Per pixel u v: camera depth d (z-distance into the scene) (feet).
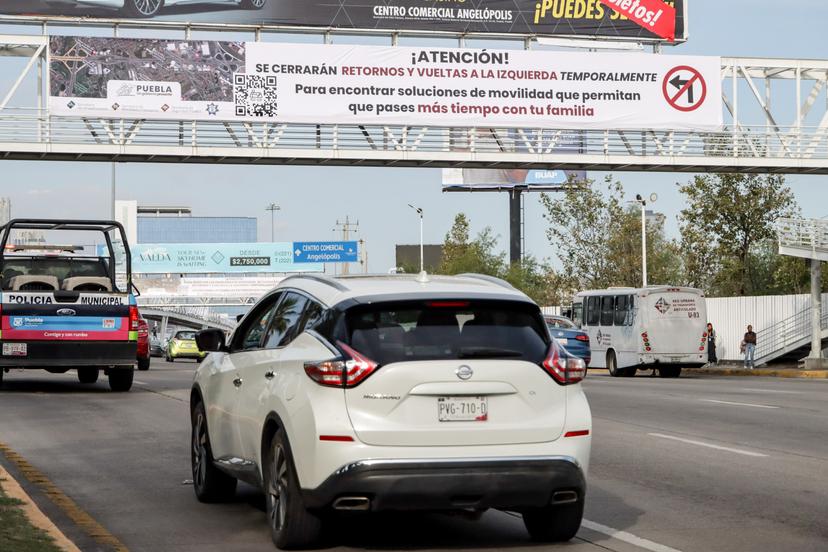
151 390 98.02
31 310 88.74
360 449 30.27
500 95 171.94
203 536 35.01
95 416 73.36
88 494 42.88
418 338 31.19
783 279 255.50
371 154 168.76
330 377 30.58
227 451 37.96
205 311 398.62
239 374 36.60
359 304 31.32
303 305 33.91
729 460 52.90
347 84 167.94
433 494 30.45
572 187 267.59
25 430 64.95
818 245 175.42
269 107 165.99
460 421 30.86
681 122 178.60
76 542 33.86
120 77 163.02
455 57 170.40
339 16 168.14
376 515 38.68
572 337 145.18
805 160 180.65
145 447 57.21
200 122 165.48
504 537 35.12
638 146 179.11
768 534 35.53
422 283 33.24
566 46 175.63
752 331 181.98
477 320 31.94
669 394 101.55
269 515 33.40
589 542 34.42
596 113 175.63
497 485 30.71
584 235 265.54
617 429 67.15
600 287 263.90
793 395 100.07
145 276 417.90
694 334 163.94
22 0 159.84
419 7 170.19
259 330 37.14
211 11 164.76
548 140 174.40
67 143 160.76
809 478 47.21
